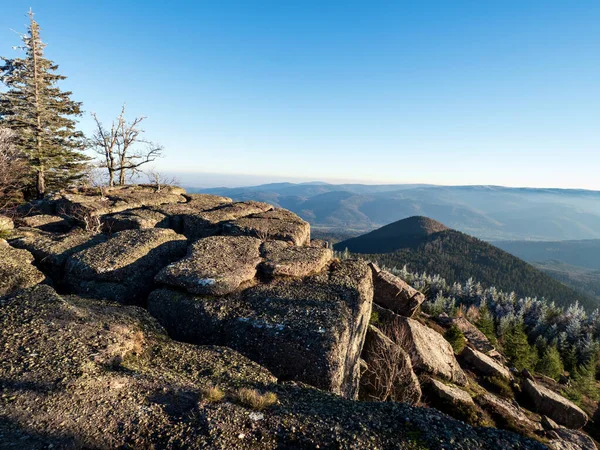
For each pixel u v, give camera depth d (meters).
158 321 9.35
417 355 16.38
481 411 14.66
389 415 5.81
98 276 11.06
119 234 14.37
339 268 12.88
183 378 6.42
